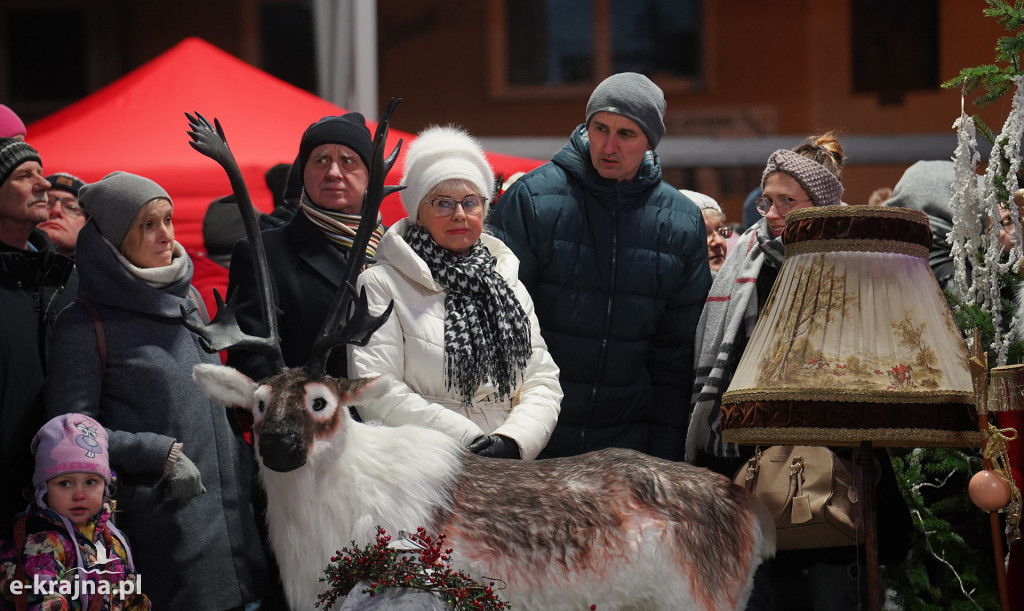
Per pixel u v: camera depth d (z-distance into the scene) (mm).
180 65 23812
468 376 11484
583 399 13742
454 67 38781
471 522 10062
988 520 12625
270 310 10586
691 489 10602
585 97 38688
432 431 10586
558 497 10312
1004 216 12938
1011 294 12922
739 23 37812
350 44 31766
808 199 13281
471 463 10562
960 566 12203
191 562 11273
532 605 9992
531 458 11562
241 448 12180
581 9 38406
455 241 11914
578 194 13906
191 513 11367
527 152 37438
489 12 38375
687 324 14250
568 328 13727
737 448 12930
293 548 9984
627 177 13891
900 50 37031
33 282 12273
